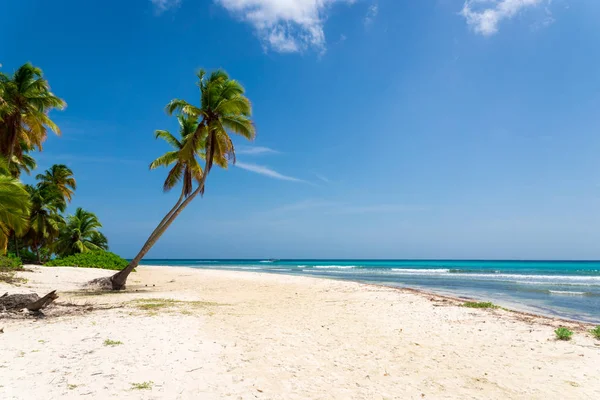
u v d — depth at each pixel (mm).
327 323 11180
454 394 5750
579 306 17516
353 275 45906
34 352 6758
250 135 22578
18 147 25391
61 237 45562
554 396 5727
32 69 23922
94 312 11789
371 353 7949
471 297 20984
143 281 28484
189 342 8023
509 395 5746
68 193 43906
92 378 5590
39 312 10906
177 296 17609
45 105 24484
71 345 7355
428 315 12812
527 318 12477
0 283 18578
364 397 5535
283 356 7410
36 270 26828
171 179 23594
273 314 12672
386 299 17391
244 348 7836
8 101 22734
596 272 58125
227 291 20984
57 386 5199
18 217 14727
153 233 21875
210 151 22031
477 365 7223
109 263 38156
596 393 5852
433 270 63906
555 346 8656
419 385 6113
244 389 5578
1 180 14016
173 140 23844
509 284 31266
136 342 7766
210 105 22219
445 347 8539
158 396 5078
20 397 4746
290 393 5539
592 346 8664
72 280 24297
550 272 58406
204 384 5660
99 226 47500
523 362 7418
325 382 6090
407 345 8680
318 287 23703
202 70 22672
